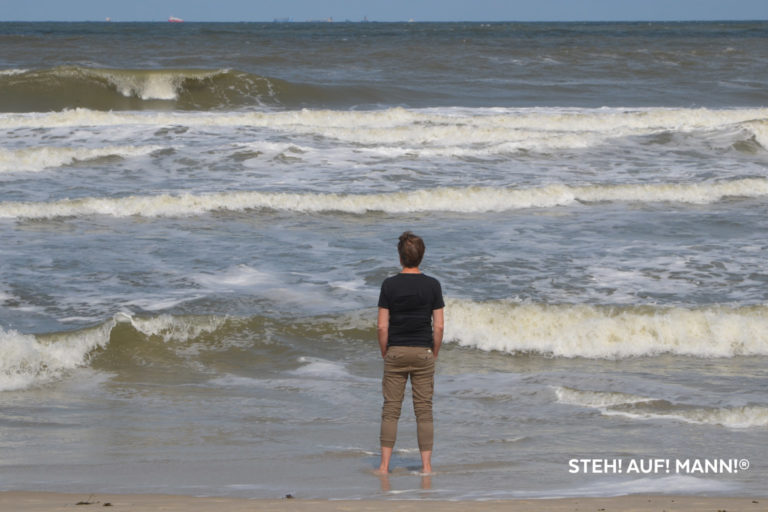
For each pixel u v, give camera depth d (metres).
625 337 20.95
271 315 22.25
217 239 29.69
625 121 56.22
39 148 40.41
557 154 45.12
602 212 34.47
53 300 22.88
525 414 16.69
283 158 42.09
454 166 41.91
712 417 16.36
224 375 19.11
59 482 12.53
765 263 26.97
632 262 27.03
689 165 43.19
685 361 20.25
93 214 32.56
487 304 21.84
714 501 10.73
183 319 21.09
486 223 32.62
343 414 16.73
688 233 30.95
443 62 99.19
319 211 34.06
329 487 12.30
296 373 19.33
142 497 11.16
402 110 55.12
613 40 172.50
